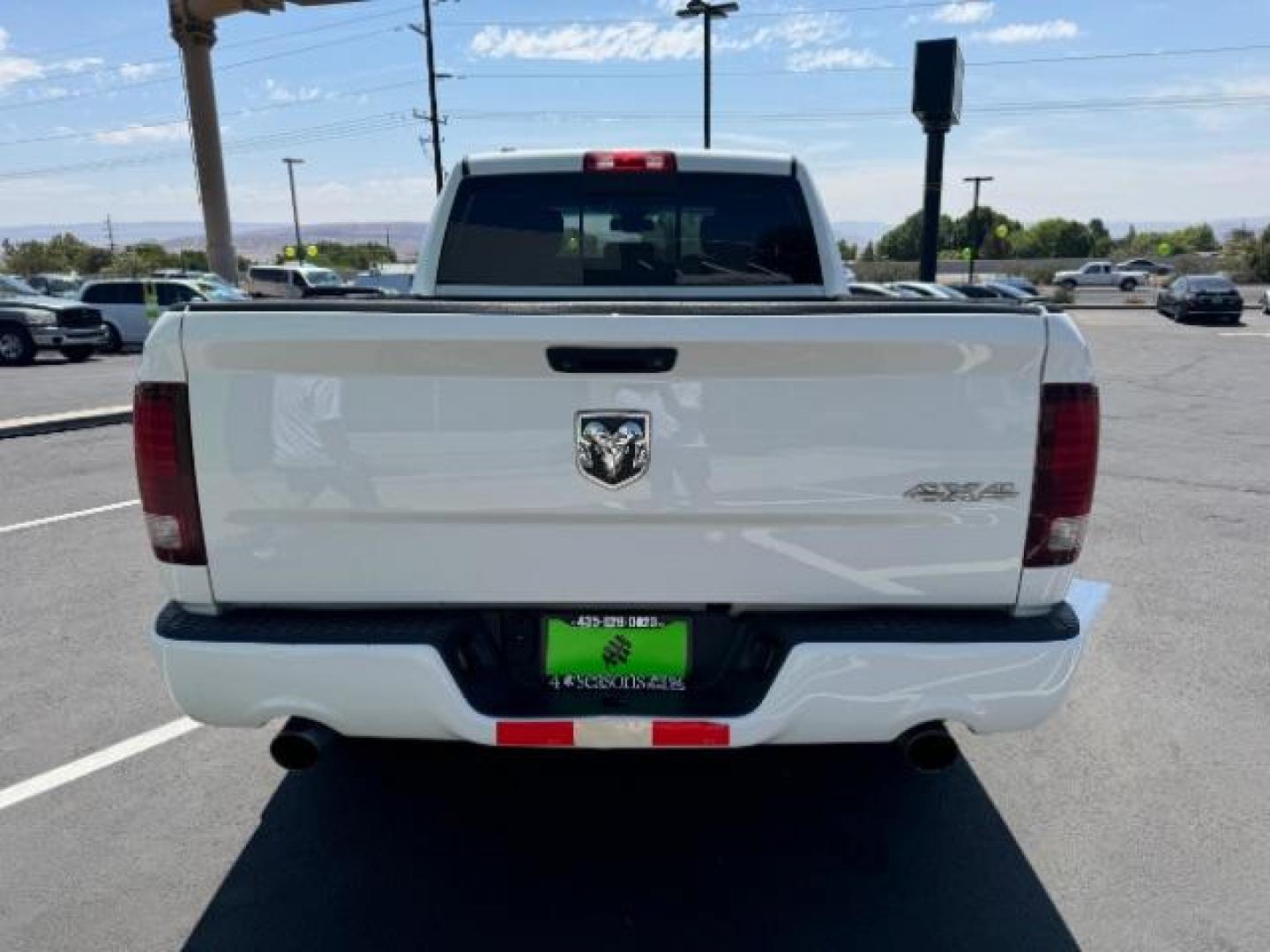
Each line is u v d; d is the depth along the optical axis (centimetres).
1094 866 287
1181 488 794
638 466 229
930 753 246
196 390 230
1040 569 236
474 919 262
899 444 229
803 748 360
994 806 320
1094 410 230
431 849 295
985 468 230
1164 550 610
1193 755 353
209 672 234
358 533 235
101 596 522
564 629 246
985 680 232
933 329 222
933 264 1700
